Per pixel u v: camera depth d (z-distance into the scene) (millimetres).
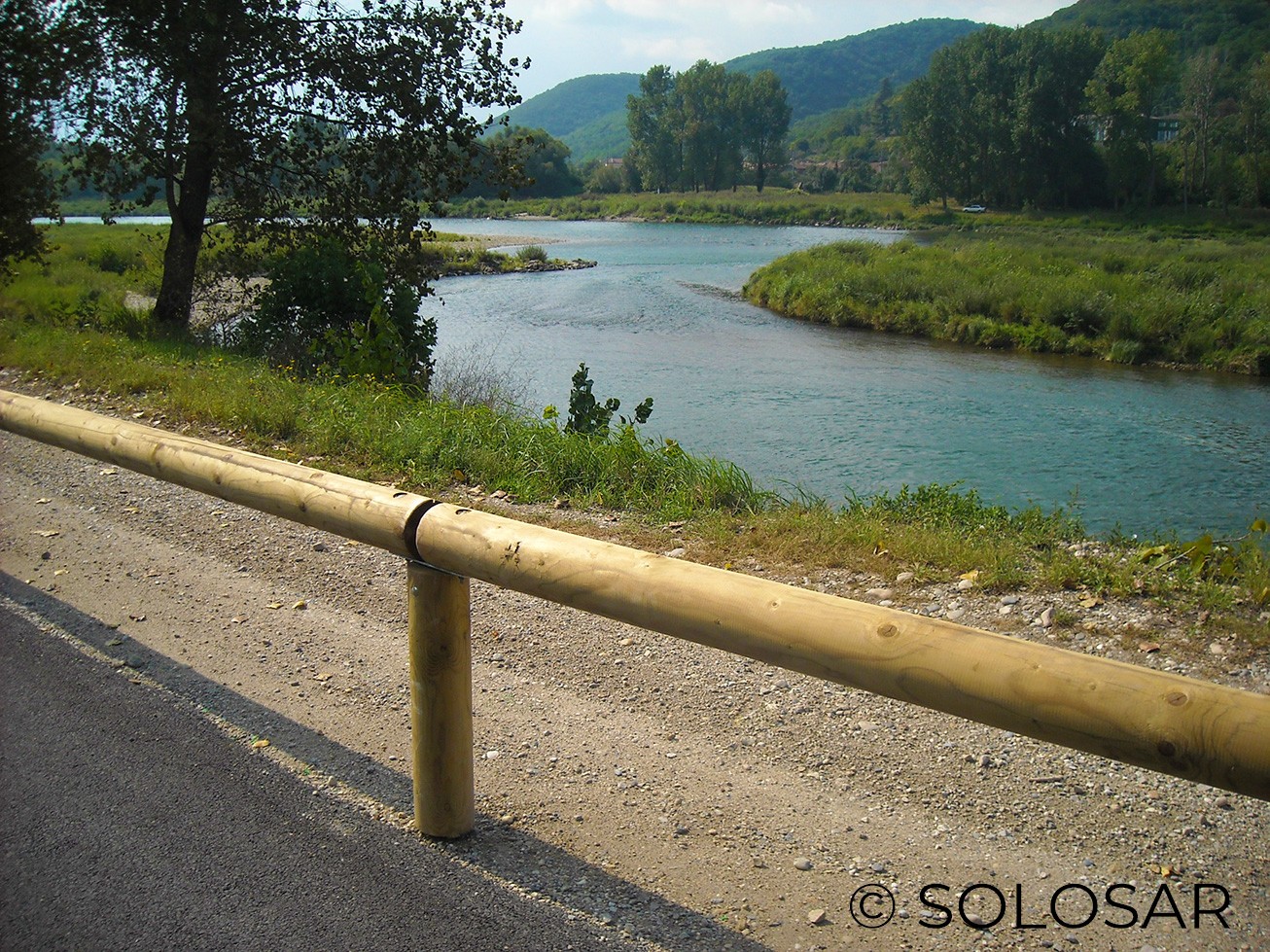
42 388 9875
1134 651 4008
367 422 7910
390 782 2932
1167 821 2826
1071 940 2324
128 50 13289
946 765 3111
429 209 14836
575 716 3418
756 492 7137
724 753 3184
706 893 2471
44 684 3516
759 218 98312
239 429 8070
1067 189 87812
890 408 16750
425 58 13938
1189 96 85500
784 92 135000
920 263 35562
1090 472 13000
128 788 2869
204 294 15641
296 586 4566
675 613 1988
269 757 3057
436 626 2459
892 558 5203
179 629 4035
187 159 14258
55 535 5211
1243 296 25562
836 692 3588
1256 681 3717
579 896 2434
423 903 2379
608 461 7238
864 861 2627
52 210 14836
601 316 27922
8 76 12961
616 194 136625
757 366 20734
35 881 2471
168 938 2268
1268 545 6715
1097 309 24672
